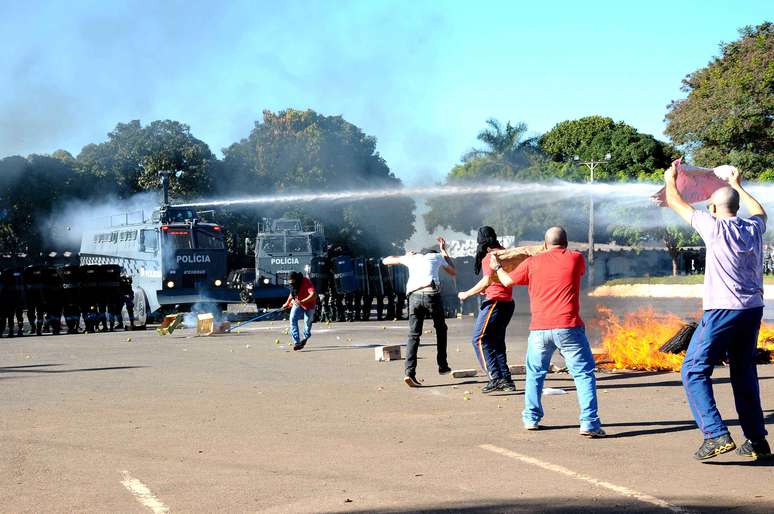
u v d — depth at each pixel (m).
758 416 6.94
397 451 7.47
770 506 5.55
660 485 6.17
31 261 49.22
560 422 8.84
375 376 12.96
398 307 30.61
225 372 13.75
